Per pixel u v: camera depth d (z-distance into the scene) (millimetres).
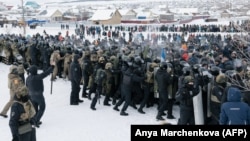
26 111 6250
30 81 9203
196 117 7734
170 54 15414
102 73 11188
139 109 10836
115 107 11109
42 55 17797
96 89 11328
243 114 6059
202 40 28438
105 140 8555
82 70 12680
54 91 14062
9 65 20766
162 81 9820
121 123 9852
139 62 10523
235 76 8906
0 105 11852
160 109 9977
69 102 12234
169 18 81438
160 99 10102
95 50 14719
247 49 12438
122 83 10594
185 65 10500
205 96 8367
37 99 9273
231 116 6066
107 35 45438
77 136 8859
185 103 7797
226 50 15930
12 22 75750
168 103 10195
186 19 81875
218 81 8117
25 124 6270
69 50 15695
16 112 6121
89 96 12336
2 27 66750
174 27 53094
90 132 9148
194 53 14570
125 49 14766
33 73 9266
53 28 62531
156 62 11570
